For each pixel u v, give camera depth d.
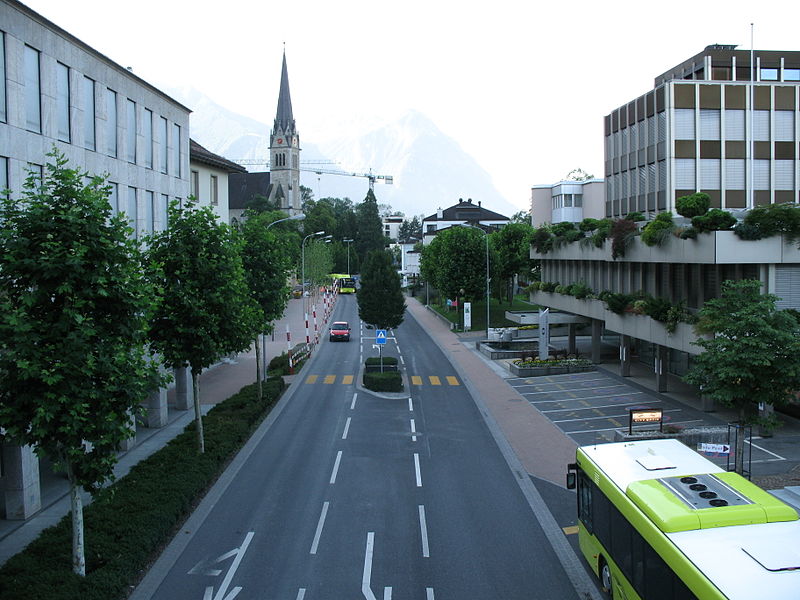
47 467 24.45
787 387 21.81
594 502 15.27
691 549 10.44
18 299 13.66
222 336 24.39
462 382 42.41
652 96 47.09
